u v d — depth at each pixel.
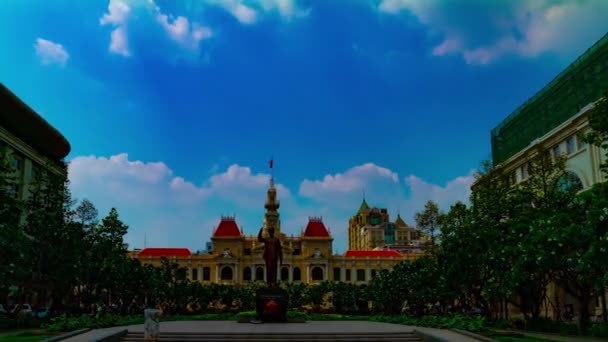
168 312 105.38
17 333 36.75
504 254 46.72
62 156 88.81
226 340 32.50
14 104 69.75
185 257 147.25
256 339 32.81
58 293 65.06
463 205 55.84
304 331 35.91
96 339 28.44
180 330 36.38
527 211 50.59
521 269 43.69
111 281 70.69
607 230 34.28
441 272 59.19
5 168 45.88
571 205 47.62
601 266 34.72
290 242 156.50
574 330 41.25
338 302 123.56
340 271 148.88
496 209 52.78
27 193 74.00
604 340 35.19
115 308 78.62
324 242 152.62
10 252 48.88
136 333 33.12
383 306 106.62
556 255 39.97
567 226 38.31
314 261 146.88
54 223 56.25
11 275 48.69
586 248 36.97
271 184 160.12
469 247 51.44
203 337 32.88
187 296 113.75
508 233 49.09
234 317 61.56
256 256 147.00
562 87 68.38
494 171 62.97
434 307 84.69
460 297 64.06
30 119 74.69
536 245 41.91
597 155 57.53
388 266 149.00
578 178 61.91
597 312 55.91
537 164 57.19
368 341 33.50
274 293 48.31
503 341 33.12
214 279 145.88
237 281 145.12
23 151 73.50
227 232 152.75
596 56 60.53
